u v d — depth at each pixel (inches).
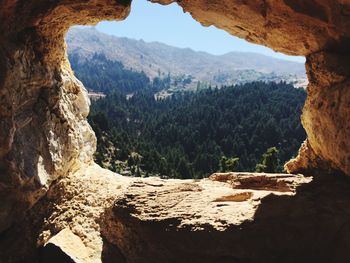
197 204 426.9
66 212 561.3
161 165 1657.2
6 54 449.1
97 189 601.6
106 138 1909.4
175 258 391.2
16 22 454.6
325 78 439.2
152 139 2425.0
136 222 415.5
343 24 371.9
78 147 638.5
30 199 520.1
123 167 1669.5
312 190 421.1
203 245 379.6
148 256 410.3
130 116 3644.2
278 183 523.8
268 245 370.9
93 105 3425.2
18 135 495.8
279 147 2134.6
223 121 2571.4
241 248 371.6
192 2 450.6
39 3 441.1
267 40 471.2
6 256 502.6
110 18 480.1
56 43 559.8
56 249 492.4
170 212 413.7
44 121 548.7
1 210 492.7
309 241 370.9
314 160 521.3
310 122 488.7
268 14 413.4
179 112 3157.0
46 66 547.2
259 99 3034.0
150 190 466.3
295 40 442.0
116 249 450.0
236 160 1200.2
